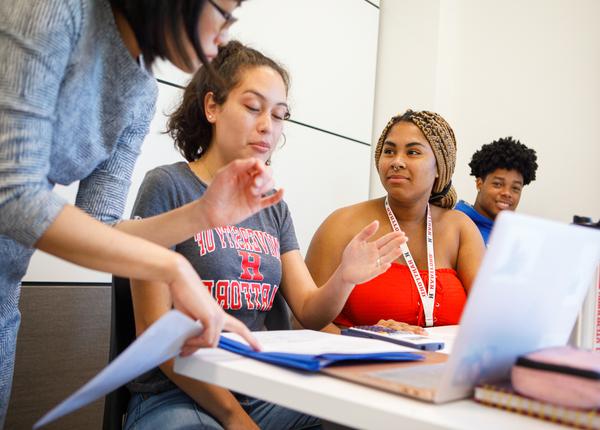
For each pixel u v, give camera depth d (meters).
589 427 0.48
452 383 0.52
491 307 0.51
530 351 0.60
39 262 1.63
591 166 2.50
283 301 1.24
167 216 0.86
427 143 1.50
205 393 0.90
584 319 0.74
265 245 1.17
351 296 1.43
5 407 0.94
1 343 0.91
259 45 2.29
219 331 0.66
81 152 0.84
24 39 0.65
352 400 0.52
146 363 0.60
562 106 2.58
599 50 2.49
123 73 0.82
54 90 0.69
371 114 2.86
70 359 1.67
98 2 0.75
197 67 0.77
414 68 2.78
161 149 1.93
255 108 1.15
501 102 2.74
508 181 2.36
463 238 1.59
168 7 0.71
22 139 0.65
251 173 0.80
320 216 2.60
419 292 1.42
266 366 0.64
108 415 1.00
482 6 2.80
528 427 0.48
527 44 2.68
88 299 1.72
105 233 0.65
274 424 1.04
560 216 2.58
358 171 2.79
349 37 2.71
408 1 2.81
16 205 0.63
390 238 1.07
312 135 2.54
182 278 0.65
